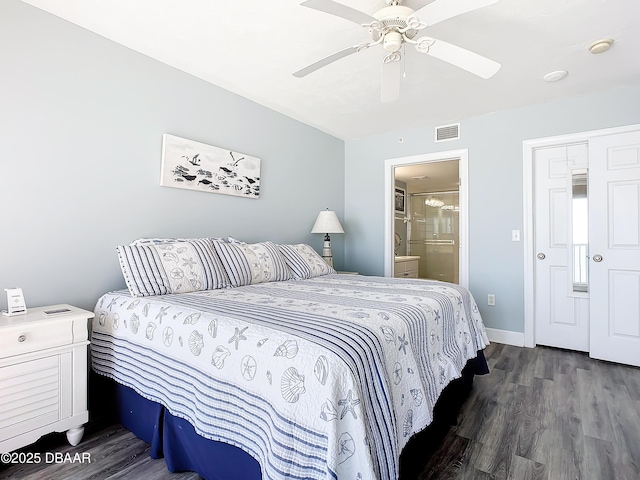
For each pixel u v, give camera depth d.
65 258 1.99
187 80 2.60
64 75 1.97
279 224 3.44
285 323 1.29
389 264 4.04
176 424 1.44
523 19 1.89
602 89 2.80
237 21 1.96
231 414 1.19
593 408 2.01
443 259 7.03
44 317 1.59
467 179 3.51
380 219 4.11
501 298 3.34
